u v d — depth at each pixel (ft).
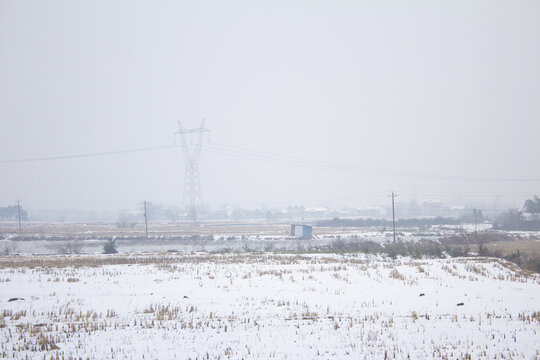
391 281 94.02
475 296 77.87
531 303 71.56
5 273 104.32
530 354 42.93
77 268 114.83
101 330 53.21
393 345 46.06
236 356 42.57
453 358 41.57
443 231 293.43
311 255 159.33
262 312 64.28
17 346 46.29
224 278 97.86
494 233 253.03
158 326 55.01
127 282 92.43
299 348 45.29
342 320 58.65
